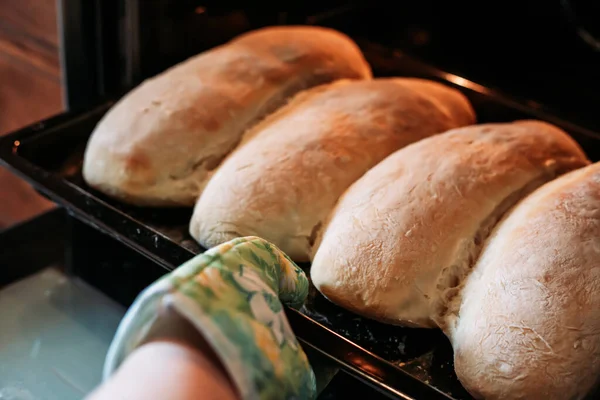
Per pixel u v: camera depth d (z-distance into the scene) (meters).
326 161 0.70
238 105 0.76
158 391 0.45
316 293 0.68
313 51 0.82
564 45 0.94
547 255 0.59
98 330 0.70
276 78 0.78
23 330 0.69
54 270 0.75
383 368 0.60
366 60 0.94
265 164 0.69
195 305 0.48
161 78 0.78
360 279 0.64
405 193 0.65
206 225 0.69
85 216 0.71
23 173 0.74
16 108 0.99
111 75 0.88
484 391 0.59
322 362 0.62
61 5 0.83
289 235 0.68
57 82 0.92
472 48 1.00
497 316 0.59
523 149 0.68
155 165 0.73
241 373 0.48
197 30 0.89
